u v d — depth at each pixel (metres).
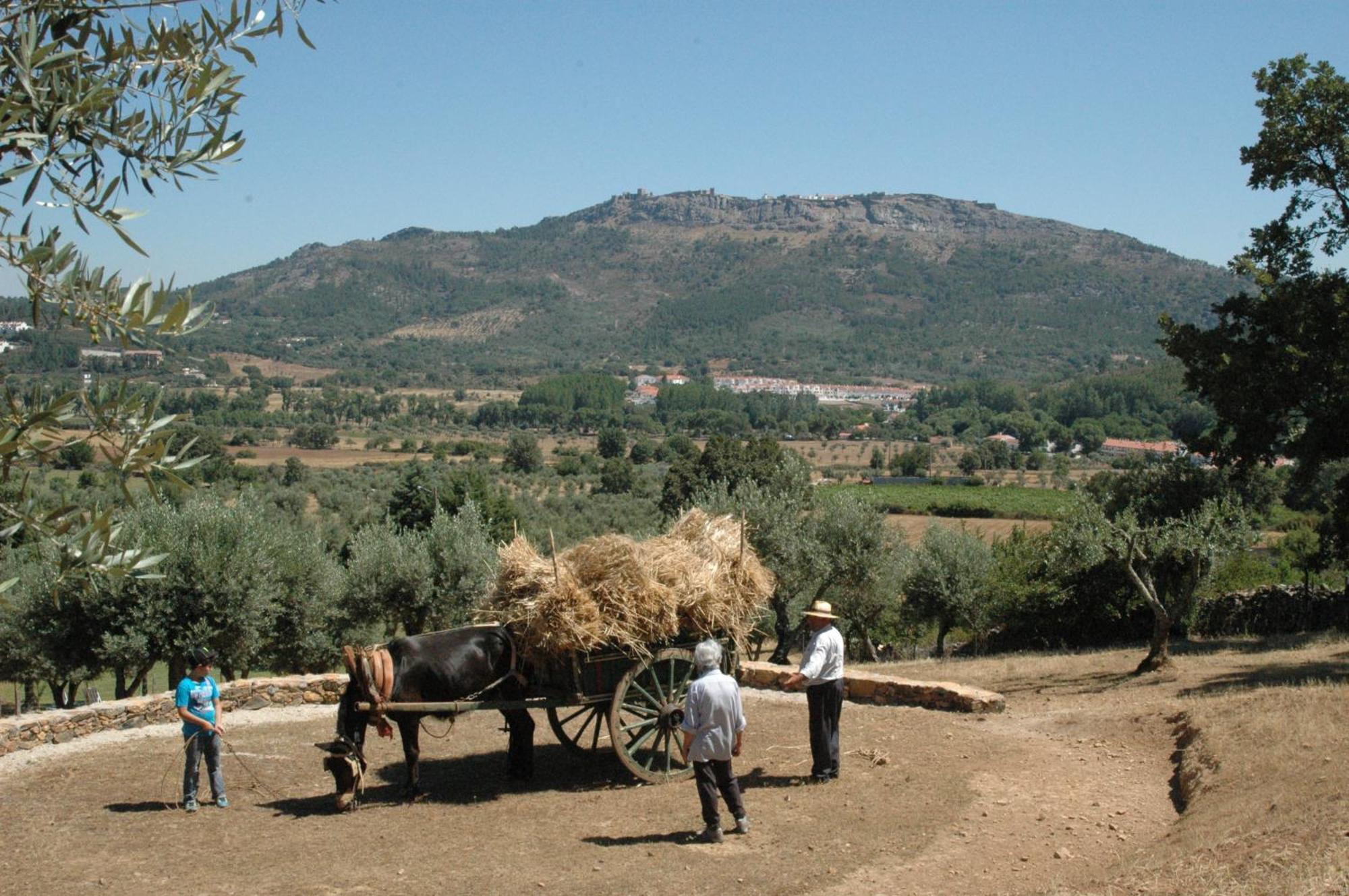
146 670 21.95
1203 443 28.98
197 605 21.39
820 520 30.00
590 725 14.27
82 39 4.68
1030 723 13.72
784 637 29.27
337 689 15.80
